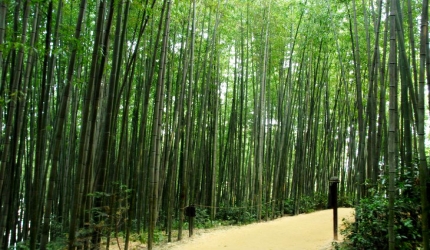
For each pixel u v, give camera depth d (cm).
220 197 1254
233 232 853
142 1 609
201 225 962
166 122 923
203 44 1087
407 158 523
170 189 794
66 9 651
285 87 1160
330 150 1448
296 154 1238
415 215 475
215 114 1077
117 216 627
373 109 634
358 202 634
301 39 1191
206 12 1073
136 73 975
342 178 1480
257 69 1186
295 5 1144
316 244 663
